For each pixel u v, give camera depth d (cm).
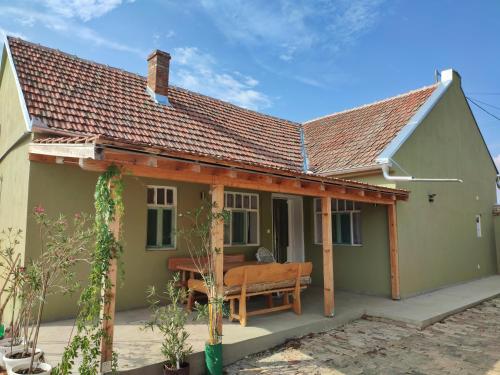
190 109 1156
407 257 1045
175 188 907
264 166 604
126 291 805
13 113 862
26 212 698
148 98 1064
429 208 1177
